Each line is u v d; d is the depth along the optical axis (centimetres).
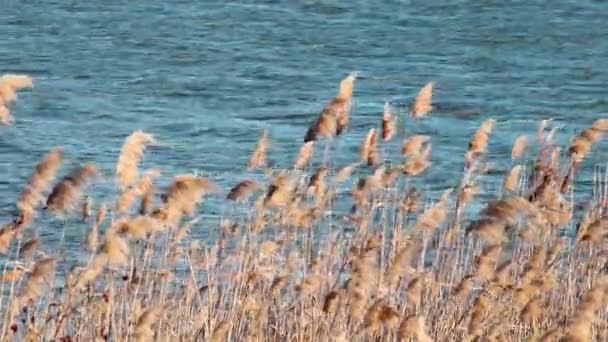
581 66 15338
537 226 4362
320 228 4678
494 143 10294
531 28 18275
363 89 13600
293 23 18512
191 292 4197
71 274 3700
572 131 11300
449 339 4138
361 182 4497
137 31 17700
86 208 4212
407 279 4353
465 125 11356
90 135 10862
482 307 3944
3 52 15775
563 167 4766
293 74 14612
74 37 17088
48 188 3328
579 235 4422
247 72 14700
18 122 11156
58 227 5900
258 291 4259
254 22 18575
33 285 3456
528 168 5412
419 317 3581
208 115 12025
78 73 14488
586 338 3394
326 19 18825
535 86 13850
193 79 14188
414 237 4422
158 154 9688
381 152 4869
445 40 17250
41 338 3688
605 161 8288
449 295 4275
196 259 4394
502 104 12644
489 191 7112
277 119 11881
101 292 3956
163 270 4116
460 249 4603
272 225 4641
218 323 4034
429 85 4747
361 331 3797
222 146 10206
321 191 4425
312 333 4028
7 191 8406
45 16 18575
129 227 3528
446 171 8569
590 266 4497
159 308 3656
